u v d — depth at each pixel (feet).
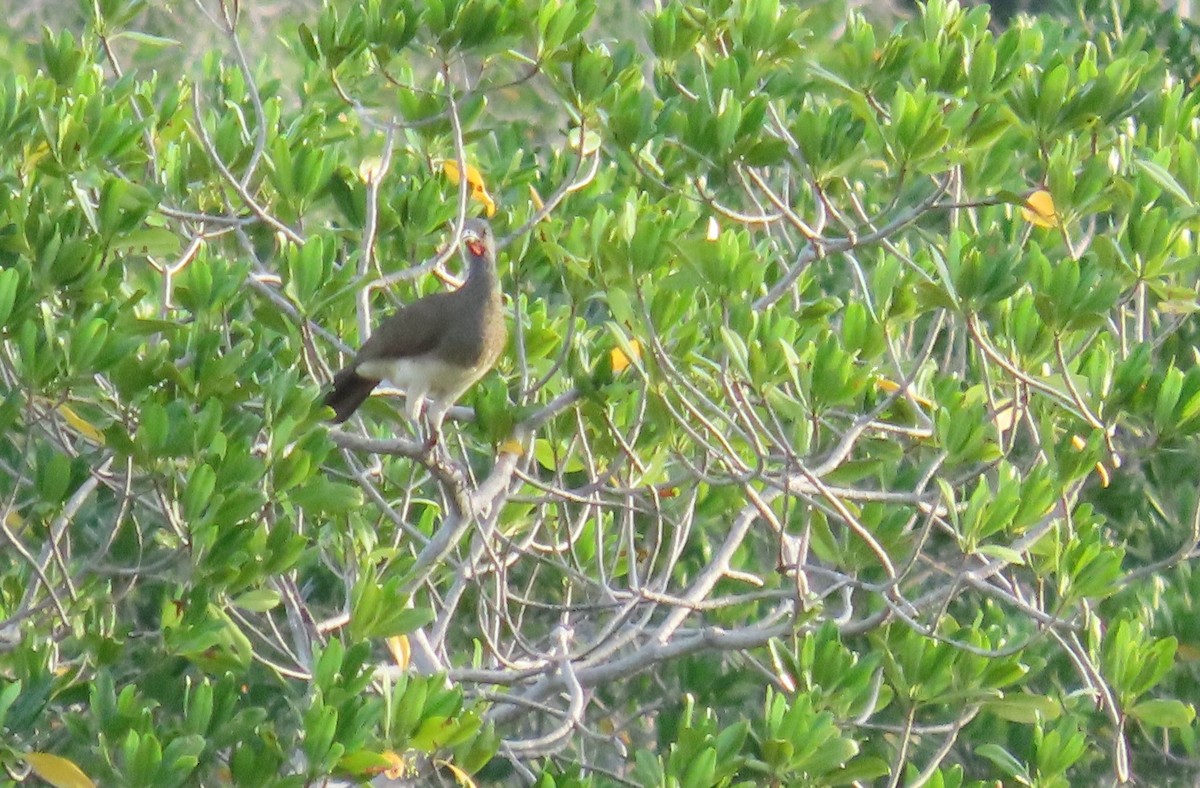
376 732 27.40
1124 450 38.93
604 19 71.05
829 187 43.24
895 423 37.70
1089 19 56.95
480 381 37.37
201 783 29.43
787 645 33.88
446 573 39.52
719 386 34.19
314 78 44.32
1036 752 31.19
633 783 34.71
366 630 28.86
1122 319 36.11
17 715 26.27
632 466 36.22
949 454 32.14
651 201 39.45
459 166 36.24
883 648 31.96
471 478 34.65
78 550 37.32
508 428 33.01
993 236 38.24
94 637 28.40
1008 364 33.12
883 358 39.40
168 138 39.81
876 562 34.99
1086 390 34.63
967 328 37.09
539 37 36.96
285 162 37.47
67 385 28.55
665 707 41.83
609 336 35.81
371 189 36.63
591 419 34.24
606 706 42.65
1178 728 37.70
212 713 27.32
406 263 39.11
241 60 37.58
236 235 38.65
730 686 39.58
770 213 46.01
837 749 27.61
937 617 31.53
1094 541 32.09
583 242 34.94
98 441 31.53
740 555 40.73
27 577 33.22
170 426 28.45
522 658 39.45
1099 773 40.42
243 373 31.40
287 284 33.91
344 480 37.63
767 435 32.71
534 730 43.50
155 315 35.91
